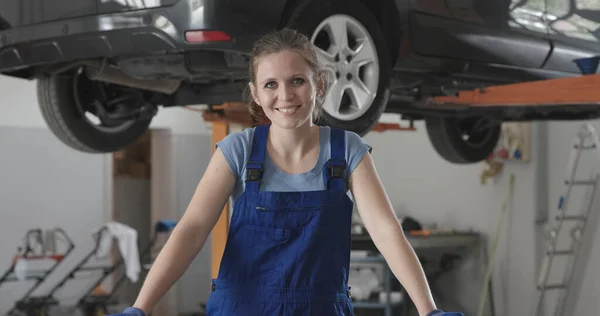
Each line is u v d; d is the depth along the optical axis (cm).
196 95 467
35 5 386
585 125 702
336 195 181
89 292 836
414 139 978
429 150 955
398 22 420
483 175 845
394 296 831
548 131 792
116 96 489
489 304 855
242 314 177
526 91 432
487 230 861
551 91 421
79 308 830
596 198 727
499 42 473
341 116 392
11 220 891
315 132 187
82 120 471
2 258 885
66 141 473
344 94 404
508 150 807
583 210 731
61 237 912
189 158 991
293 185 182
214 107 483
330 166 183
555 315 759
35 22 386
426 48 435
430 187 954
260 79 177
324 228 179
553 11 505
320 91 186
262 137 185
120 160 1087
